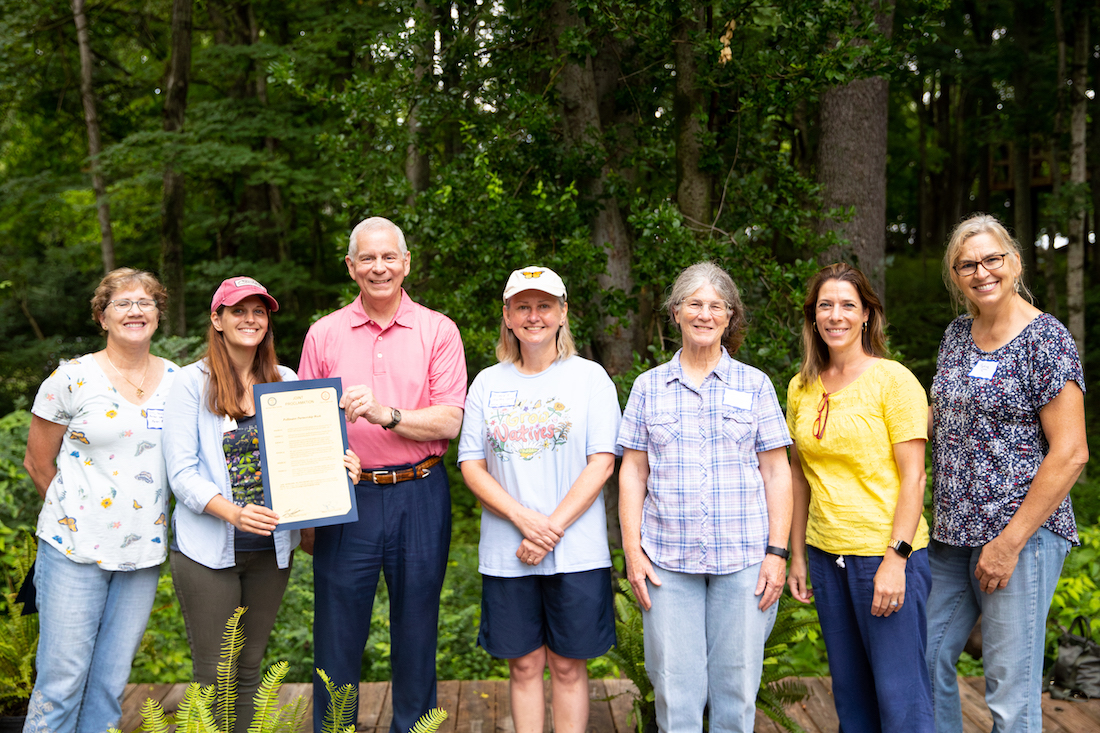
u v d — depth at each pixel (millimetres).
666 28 4426
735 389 2434
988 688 2426
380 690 3482
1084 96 9539
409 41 4957
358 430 2586
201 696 2258
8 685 2979
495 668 4695
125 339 2479
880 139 5473
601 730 3162
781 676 3033
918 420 2309
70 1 11008
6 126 14023
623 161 5418
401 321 2664
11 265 12594
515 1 5367
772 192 4828
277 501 2383
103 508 2477
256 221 11547
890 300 14469
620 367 5281
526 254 4605
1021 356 2279
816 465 2465
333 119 9688
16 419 5250
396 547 2596
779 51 4375
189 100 12445
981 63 11438
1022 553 2316
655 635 2434
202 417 2490
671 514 2414
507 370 2654
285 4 10898
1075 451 2197
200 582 2459
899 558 2295
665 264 4395
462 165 5055
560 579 2518
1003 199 17734
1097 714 3148
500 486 2561
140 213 12617
